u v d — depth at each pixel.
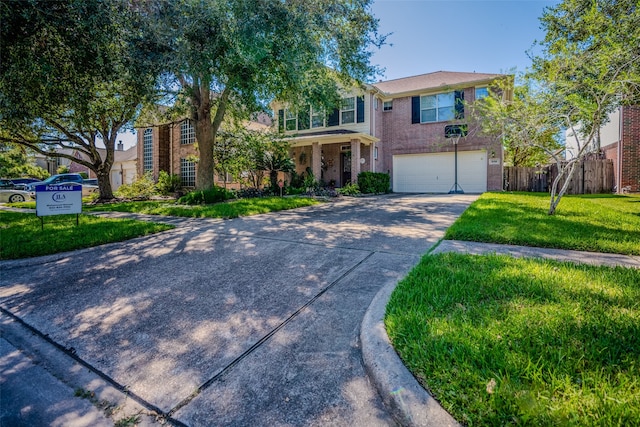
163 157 21.58
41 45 5.68
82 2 5.29
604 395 1.59
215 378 2.08
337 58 10.45
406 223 6.86
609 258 3.98
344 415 1.72
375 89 16.06
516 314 2.42
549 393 1.63
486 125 7.51
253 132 14.95
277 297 3.27
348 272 3.87
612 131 14.55
